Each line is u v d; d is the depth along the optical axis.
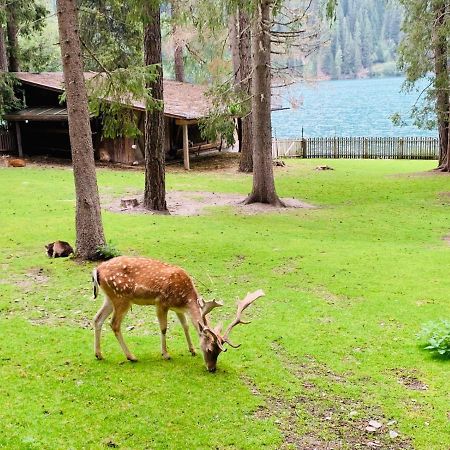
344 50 122.50
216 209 19.09
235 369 7.36
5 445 5.57
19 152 31.22
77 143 11.86
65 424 5.99
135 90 13.17
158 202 18.20
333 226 16.78
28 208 17.94
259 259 12.57
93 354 7.71
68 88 11.63
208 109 24.98
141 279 7.22
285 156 38.91
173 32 25.12
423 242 14.94
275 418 6.24
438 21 24.69
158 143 17.86
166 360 7.55
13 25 33.78
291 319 9.13
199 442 5.76
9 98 29.94
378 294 10.37
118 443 5.71
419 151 36.78
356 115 79.06
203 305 7.02
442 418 6.28
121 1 16.80
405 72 26.84
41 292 10.29
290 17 19.36
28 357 7.57
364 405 6.56
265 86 19.36
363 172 29.61
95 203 12.16
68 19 11.38
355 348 8.07
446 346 7.81
